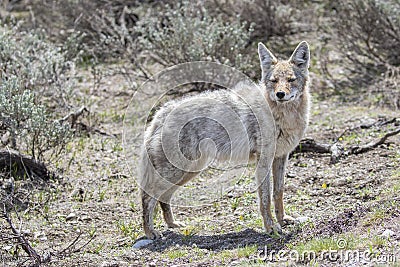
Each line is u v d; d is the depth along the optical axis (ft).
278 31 84.38
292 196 46.52
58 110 65.05
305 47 40.68
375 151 52.90
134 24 89.10
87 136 61.87
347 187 46.37
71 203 47.93
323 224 39.06
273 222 40.09
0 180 49.57
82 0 85.87
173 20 73.67
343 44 77.71
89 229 43.57
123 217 45.55
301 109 40.50
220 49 71.00
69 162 54.80
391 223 36.83
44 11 88.38
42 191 49.49
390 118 60.13
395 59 75.77
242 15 83.10
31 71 62.90
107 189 50.57
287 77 39.75
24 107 52.80
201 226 42.65
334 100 68.59
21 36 79.25
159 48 73.82
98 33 83.66
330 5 88.02
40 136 53.01
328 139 57.36
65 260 37.91
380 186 45.03
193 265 35.17
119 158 56.39
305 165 52.54
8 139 56.03
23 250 40.01
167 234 41.57
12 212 45.68
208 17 73.97
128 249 39.52
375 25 74.84
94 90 72.59
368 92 69.05
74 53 75.31
